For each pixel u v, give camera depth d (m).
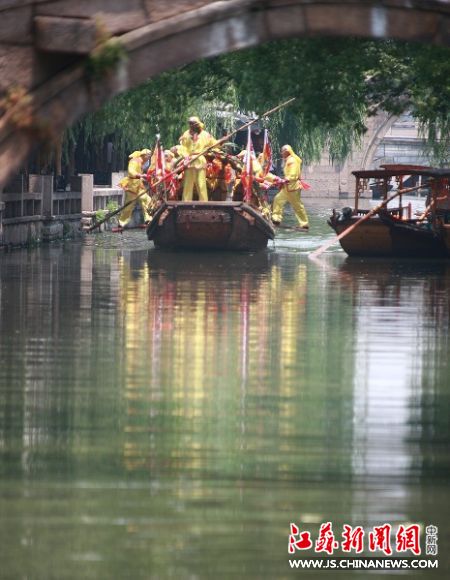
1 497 23.61
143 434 28.45
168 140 115.12
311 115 73.94
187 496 23.81
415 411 31.25
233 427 29.25
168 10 32.75
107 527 22.12
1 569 20.27
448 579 20.59
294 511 23.06
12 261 79.94
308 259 86.25
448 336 44.69
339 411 31.16
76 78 32.28
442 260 87.06
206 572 20.36
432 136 112.62
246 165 94.56
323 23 33.19
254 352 40.38
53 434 28.36
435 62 72.12
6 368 36.81
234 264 80.25
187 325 46.88
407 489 24.41
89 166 139.38
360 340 43.41
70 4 32.41
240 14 32.88
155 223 93.19
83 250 92.38
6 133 32.16
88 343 41.94
